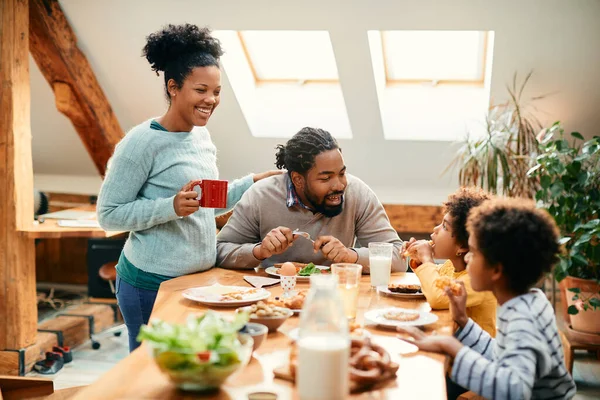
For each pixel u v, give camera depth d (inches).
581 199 142.3
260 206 107.7
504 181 162.4
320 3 152.6
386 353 60.1
